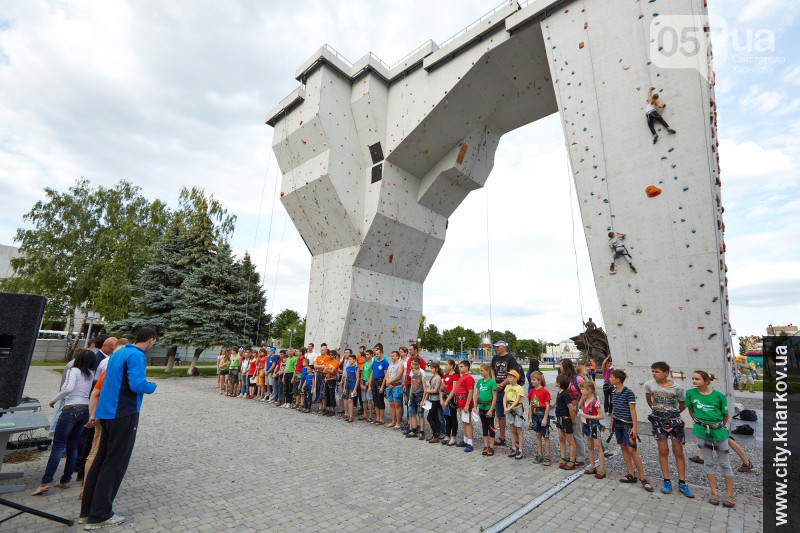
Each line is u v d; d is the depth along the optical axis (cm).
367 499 413
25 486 416
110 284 2259
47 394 1117
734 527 356
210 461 540
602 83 955
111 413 345
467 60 1280
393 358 838
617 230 905
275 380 1148
